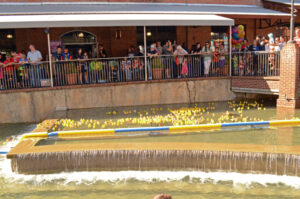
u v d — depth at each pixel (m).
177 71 13.23
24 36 14.98
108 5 15.40
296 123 9.40
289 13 16.20
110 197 5.90
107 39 16.06
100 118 10.45
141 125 9.44
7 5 14.26
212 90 13.36
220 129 8.96
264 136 8.17
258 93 13.04
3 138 9.20
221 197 5.80
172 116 10.51
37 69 11.67
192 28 17.19
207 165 6.85
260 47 13.78
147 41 16.53
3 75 11.76
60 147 7.31
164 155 6.93
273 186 6.17
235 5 17.62
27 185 6.48
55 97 11.70
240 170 6.75
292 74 11.34
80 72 12.27
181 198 5.80
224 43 17.52
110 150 7.03
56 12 13.16
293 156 6.43
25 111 11.40
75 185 6.44
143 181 6.54
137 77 12.98
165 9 15.00
